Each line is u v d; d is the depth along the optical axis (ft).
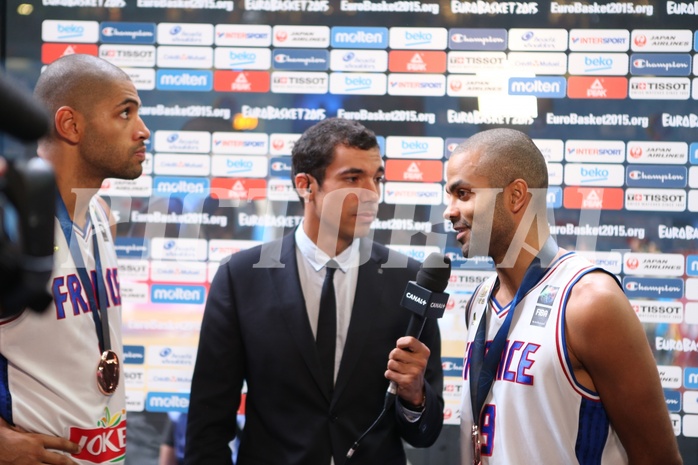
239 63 9.08
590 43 8.89
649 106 8.86
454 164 5.99
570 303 5.45
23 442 5.33
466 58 8.98
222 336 6.69
